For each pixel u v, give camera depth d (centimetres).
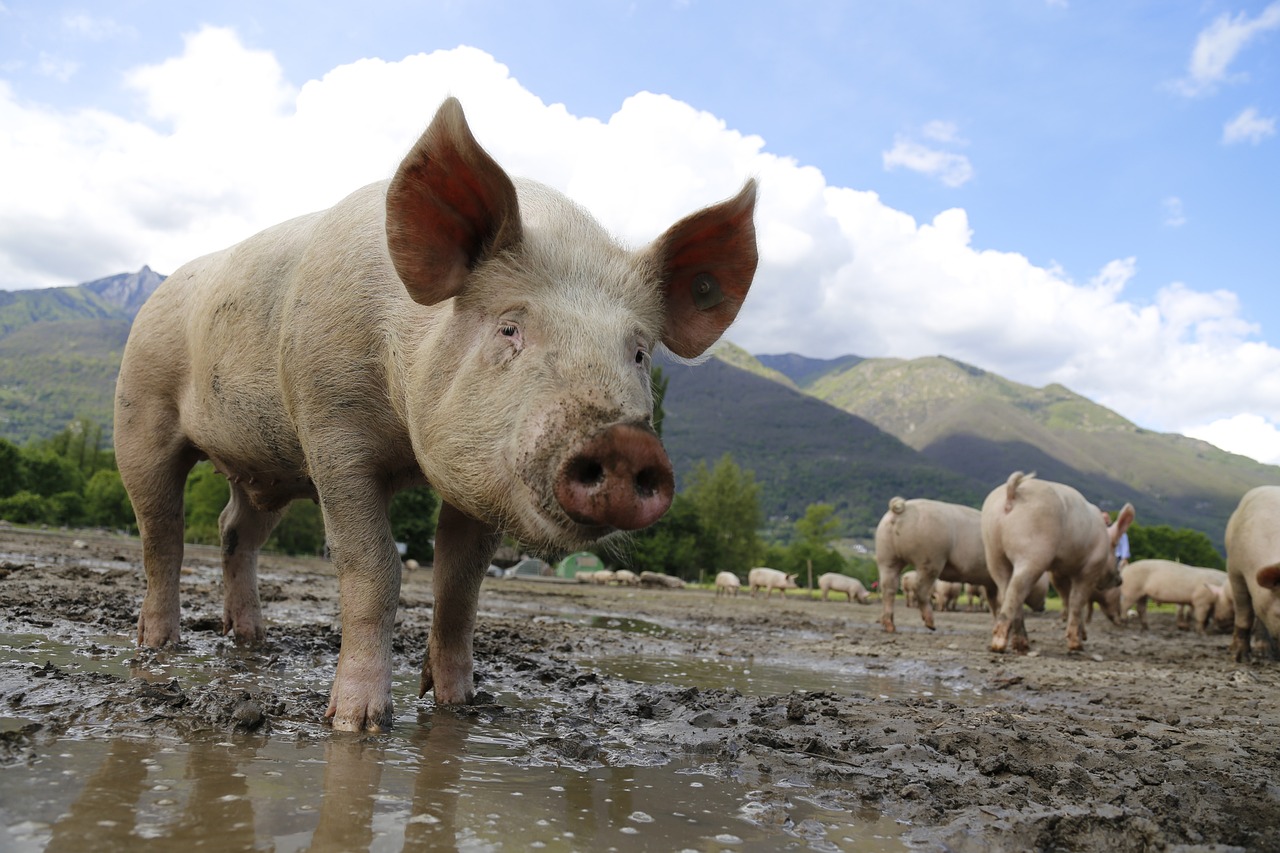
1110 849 94
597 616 460
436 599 149
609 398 101
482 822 83
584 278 115
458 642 150
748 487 2783
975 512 495
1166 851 93
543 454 98
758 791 106
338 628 244
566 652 251
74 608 234
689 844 84
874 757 126
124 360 188
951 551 479
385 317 129
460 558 146
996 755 126
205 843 71
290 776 92
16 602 231
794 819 96
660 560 2355
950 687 234
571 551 105
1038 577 350
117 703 117
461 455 109
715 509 2755
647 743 129
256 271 158
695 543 2531
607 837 83
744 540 2753
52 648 169
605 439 94
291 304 140
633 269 120
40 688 123
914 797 107
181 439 186
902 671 271
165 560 187
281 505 186
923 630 502
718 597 1082
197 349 171
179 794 83
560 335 107
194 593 325
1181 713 195
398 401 126
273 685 149
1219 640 532
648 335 117
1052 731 154
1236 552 357
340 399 133
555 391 102
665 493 95
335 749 108
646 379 116
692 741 130
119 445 187
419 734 122
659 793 101
